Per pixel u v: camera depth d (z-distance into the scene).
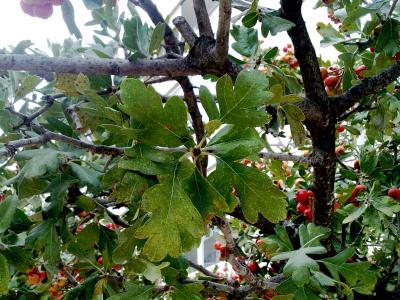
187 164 0.20
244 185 0.21
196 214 0.19
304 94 0.41
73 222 0.45
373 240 0.67
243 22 0.36
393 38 0.41
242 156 0.20
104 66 0.31
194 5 0.34
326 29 0.50
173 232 0.19
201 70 0.33
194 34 0.34
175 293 0.33
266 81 0.20
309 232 0.39
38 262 0.44
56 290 0.47
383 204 0.48
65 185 0.33
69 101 0.41
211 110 0.21
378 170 0.53
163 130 0.20
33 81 0.33
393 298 0.49
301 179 0.65
